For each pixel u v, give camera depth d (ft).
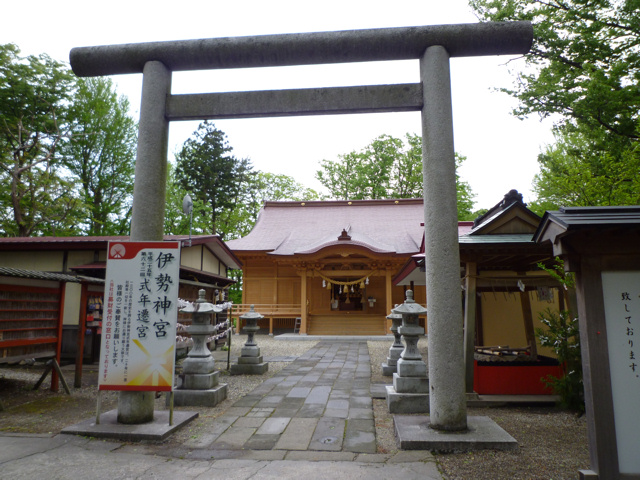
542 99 26.94
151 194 18.97
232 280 59.21
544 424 19.26
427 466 13.99
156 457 14.96
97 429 17.07
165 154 19.77
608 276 12.71
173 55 19.56
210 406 22.67
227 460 14.67
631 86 23.67
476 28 18.16
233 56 19.22
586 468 13.78
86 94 76.69
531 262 25.52
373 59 18.95
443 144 17.75
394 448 15.97
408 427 17.12
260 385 28.89
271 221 97.30
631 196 20.71
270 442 16.69
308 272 74.18
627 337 12.41
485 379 24.29
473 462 14.34
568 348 21.16
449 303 16.99
